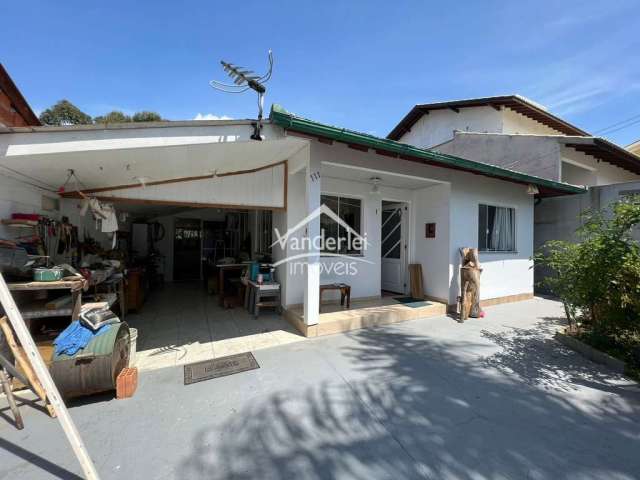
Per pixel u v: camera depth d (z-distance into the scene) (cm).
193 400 262
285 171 512
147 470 181
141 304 604
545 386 288
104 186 405
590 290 358
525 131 1010
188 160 363
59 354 248
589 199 701
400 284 661
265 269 562
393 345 397
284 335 434
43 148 261
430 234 605
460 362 344
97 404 255
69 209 439
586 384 293
